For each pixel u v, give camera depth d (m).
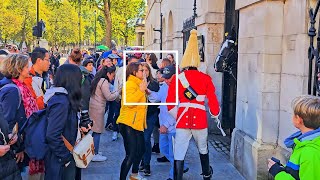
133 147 5.15
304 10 4.45
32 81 4.91
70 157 3.72
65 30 56.09
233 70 7.30
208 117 8.71
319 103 2.73
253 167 5.32
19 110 4.04
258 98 5.30
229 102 8.33
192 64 5.15
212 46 8.62
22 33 44.66
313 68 4.39
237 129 6.25
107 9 31.62
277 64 5.15
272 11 5.08
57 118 3.52
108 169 6.32
